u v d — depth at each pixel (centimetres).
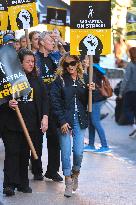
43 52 1762
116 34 3716
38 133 1591
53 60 1761
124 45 3731
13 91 1512
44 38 1752
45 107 1562
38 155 1722
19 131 1529
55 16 2292
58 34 1952
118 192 1638
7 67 1520
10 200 1520
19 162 1572
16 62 1527
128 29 2681
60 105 1545
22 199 1532
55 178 1744
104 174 1856
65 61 1553
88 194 1605
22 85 1518
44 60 1756
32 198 1545
